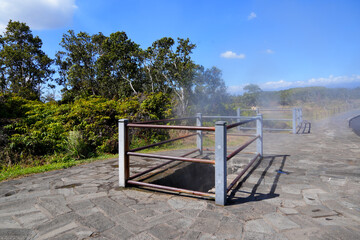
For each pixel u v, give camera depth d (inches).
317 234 69.1
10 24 1123.3
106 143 231.3
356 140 271.1
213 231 71.6
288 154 194.9
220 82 556.4
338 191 107.3
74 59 1140.5
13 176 142.6
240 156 185.6
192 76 554.3
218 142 92.4
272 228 73.1
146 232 71.6
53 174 146.2
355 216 81.4
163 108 324.5
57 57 1222.9
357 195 101.9
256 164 162.7
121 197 103.3
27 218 82.7
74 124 266.5
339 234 69.0
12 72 1104.8
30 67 1144.8
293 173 139.1
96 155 223.5
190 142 285.3
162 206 92.4
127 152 116.7
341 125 474.6
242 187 115.2
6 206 94.0
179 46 674.2
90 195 106.3
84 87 1031.0
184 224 76.6
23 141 221.0
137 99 339.6
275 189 111.6
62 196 105.3
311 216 81.6
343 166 153.5
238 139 311.7
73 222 79.3
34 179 134.7
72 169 160.1
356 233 69.6
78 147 217.5
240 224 76.0
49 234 71.3
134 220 80.1
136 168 158.7
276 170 146.6
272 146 240.5
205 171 186.2
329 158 177.8
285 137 313.4
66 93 842.2
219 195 93.0
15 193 110.1
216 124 92.4
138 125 110.9
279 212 85.1
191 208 90.0
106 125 263.0
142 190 113.1
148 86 954.1
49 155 223.0
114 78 1021.8
